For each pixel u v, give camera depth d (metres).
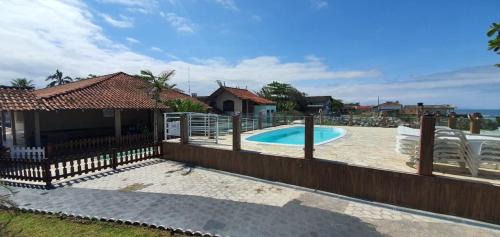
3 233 5.46
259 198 8.30
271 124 25.14
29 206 7.66
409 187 7.41
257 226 6.44
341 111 68.44
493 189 6.52
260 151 10.69
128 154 12.95
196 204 7.81
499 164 7.62
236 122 10.95
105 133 21.47
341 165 8.47
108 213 7.19
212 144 12.84
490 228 6.32
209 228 6.33
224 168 11.44
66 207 7.59
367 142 13.45
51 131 18.28
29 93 15.91
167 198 8.30
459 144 7.49
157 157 13.88
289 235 6.01
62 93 16.98
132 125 22.23
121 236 6.04
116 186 9.54
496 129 14.69
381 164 8.45
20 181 9.96
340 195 8.45
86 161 10.94
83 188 9.29
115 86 21.72
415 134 9.14
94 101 17.44
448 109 45.16
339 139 14.73
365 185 8.06
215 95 32.50
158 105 20.41
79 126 20.09
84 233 6.17
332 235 6.02
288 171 9.53
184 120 13.21
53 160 9.84
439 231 6.18
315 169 8.95
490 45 4.08
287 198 8.28
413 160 8.43
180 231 6.21
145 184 9.76
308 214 7.11
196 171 11.53
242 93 33.66
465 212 6.82
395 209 7.40
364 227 6.39
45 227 6.47
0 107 13.27
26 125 16.78
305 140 9.13
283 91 51.44
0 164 10.20
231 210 7.38
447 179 6.96
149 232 6.23
